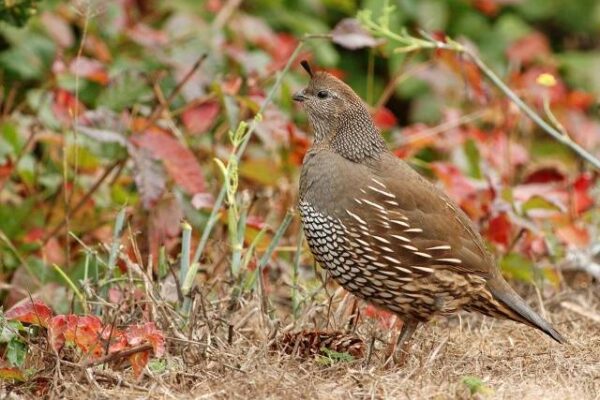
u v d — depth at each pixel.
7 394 8.75
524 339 10.72
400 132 14.23
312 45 14.84
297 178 12.46
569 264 12.27
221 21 14.27
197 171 11.24
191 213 11.34
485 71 11.53
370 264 9.86
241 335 9.89
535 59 16.17
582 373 9.44
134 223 11.84
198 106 12.43
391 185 9.95
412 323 10.15
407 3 15.91
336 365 9.39
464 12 16.64
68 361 9.15
